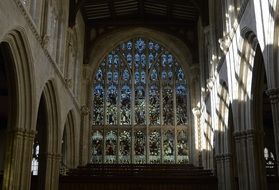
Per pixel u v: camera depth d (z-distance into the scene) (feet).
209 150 108.99
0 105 108.68
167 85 134.31
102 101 131.54
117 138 127.34
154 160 125.80
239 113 72.90
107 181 92.68
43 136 87.76
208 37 106.63
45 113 87.40
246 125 71.31
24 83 68.74
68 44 103.76
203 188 93.35
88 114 125.08
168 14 129.08
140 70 135.54
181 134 128.77
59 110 90.12
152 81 134.41
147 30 133.28
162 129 128.77
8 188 64.90
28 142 69.62
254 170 68.03
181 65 135.54
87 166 115.03
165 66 136.05
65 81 97.19
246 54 69.77
